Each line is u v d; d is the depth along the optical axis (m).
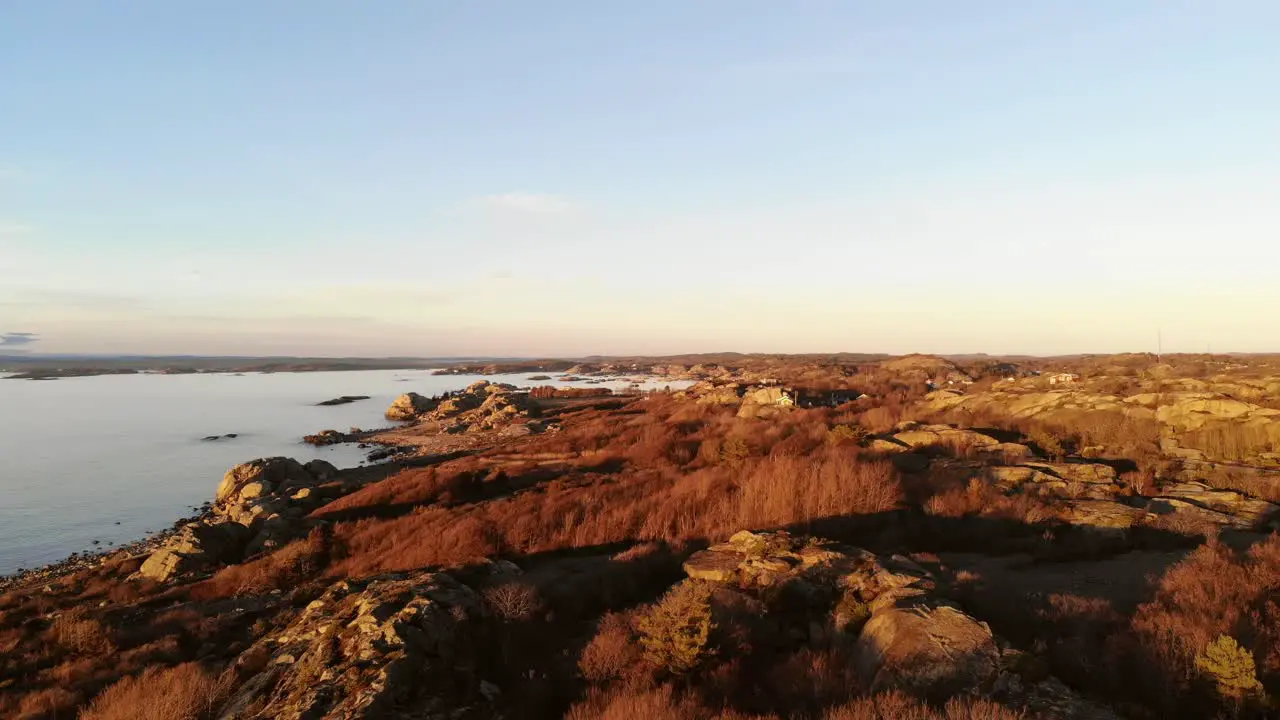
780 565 18.72
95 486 62.50
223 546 36.84
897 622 14.14
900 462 35.09
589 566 24.55
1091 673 12.41
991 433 41.34
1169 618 13.72
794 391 77.81
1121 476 29.91
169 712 14.96
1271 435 32.69
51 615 26.78
